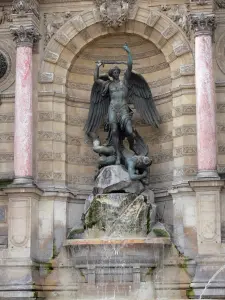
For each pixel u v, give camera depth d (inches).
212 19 1141.1
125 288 1083.3
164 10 1211.2
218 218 1087.0
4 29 1248.8
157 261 1094.4
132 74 1224.2
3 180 1183.6
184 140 1166.3
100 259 1087.6
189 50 1185.4
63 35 1227.2
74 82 1263.5
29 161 1149.1
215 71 1184.8
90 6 1230.3
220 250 1076.5
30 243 1117.7
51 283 1131.3
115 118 1185.4
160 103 1243.8
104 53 1278.3
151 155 1239.5
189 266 1104.2
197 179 1093.1
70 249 1116.5
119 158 1178.0
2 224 1167.0
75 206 1210.6
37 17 1214.3
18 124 1157.1
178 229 1143.6
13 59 1238.3
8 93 1227.2
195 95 1173.7
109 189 1136.8
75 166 1234.6
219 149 1161.4
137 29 1229.7
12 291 1085.1
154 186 1222.3
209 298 1048.2
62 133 1214.9
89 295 1091.9
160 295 1091.3
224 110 1173.1
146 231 1106.1
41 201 1174.3
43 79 1214.9
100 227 1107.3
